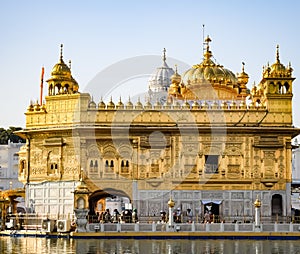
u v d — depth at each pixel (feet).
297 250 121.29
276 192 168.76
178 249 122.11
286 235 146.30
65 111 172.96
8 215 169.48
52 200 172.24
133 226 147.74
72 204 169.78
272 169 169.37
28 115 176.96
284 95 171.12
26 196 175.83
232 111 171.01
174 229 147.23
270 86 171.73
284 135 169.99
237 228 147.23
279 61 173.88
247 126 169.58
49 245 129.80
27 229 161.68
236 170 169.37
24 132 175.63
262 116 170.60
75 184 169.78
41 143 175.32
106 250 119.55
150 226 147.64
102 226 148.15
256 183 168.96
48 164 173.78
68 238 147.74
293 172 306.14
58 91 183.93
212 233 146.30
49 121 174.40
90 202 178.40
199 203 168.35
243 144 169.99
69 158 171.73
